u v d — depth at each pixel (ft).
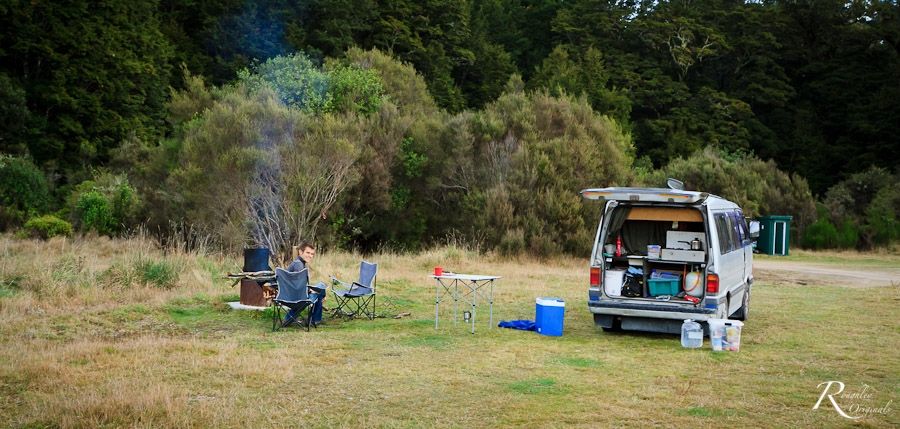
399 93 108.88
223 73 171.94
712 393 24.13
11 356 27.81
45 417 20.47
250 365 26.96
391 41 191.01
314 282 49.75
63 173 129.80
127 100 150.61
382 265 63.00
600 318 35.40
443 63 197.26
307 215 68.64
